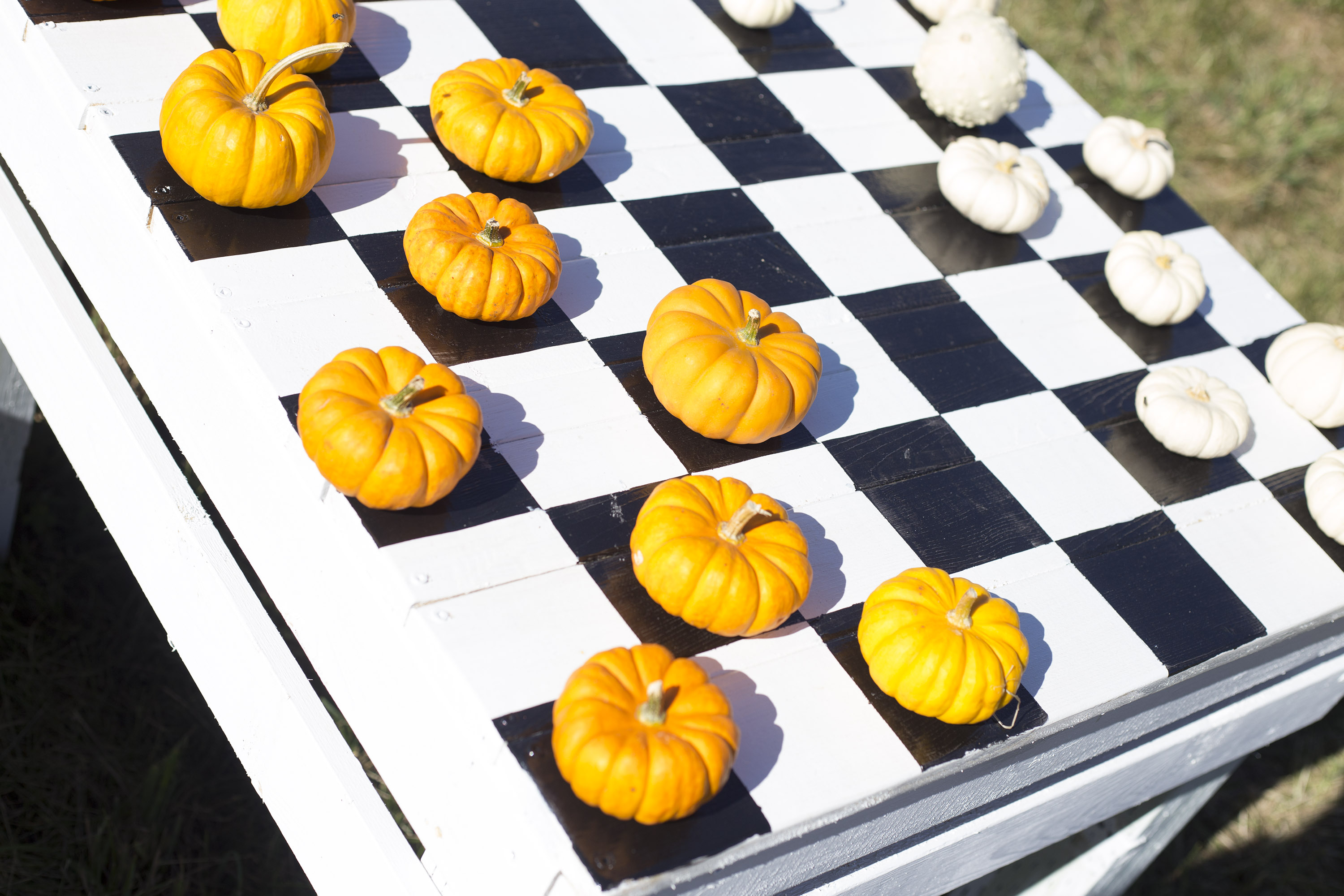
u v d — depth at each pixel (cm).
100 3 141
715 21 165
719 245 146
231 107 131
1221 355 154
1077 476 140
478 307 132
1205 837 175
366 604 123
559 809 114
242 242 132
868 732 122
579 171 147
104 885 149
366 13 151
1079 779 137
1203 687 136
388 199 139
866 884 129
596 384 133
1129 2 317
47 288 137
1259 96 296
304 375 127
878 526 132
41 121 140
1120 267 154
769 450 134
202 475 133
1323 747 187
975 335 147
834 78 165
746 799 118
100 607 163
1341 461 144
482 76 142
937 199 157
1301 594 138
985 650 122
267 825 155
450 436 122
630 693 115
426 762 122
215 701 132
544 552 124
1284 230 268
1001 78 160
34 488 168
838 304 145
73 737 155
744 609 121
